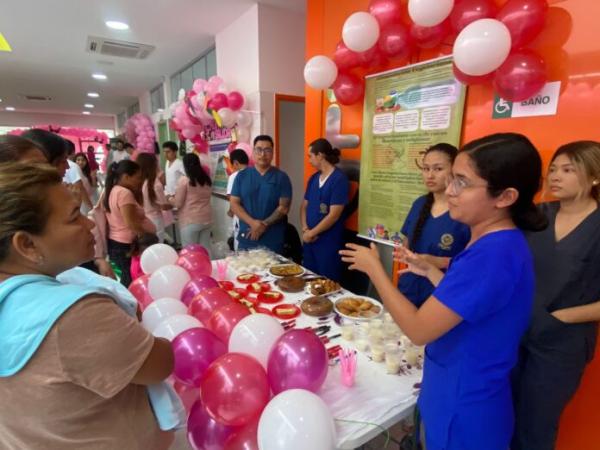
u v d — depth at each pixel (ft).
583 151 3.73
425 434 2.94
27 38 13.11
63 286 1.87
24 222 1.74
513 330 2.54
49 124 37.29
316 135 9.04
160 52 14.98
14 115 35.45
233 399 2.56
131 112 31.78
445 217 5.08
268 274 6.16
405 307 2.63
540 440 4.12
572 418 4.69
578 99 4.42
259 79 10.73
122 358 1.86
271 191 8.41
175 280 4.80
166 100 19.72
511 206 2.40
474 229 2.60
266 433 2.34
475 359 2.56
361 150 7.80
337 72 7.28
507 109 5.15
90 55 15.34
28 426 1.80
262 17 10.41
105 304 1.88
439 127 6.09
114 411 2.05
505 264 2.34
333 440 2.40
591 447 4.57
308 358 2.84
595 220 3.74
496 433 2.69
